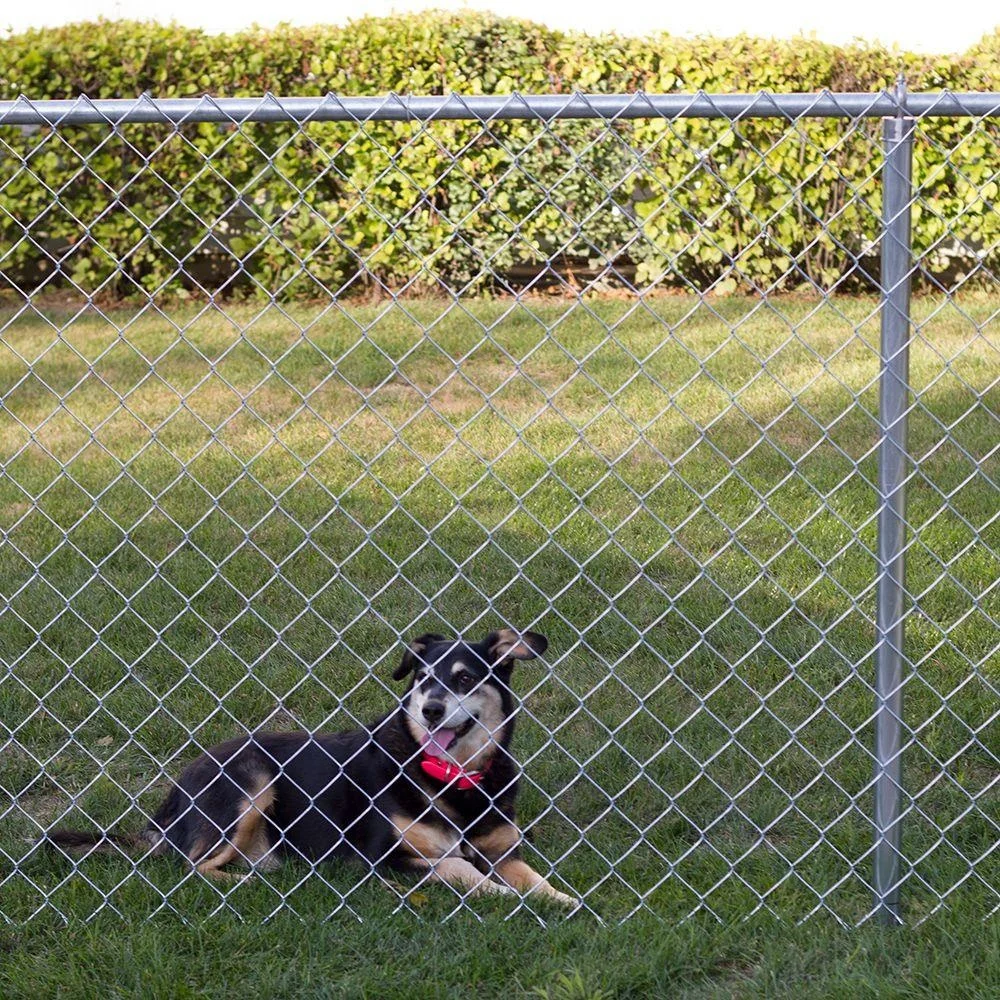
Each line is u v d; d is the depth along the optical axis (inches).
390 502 325.1
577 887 168.2
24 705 224.7
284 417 401.7
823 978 140.4
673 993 140.6
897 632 147.2
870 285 544.1
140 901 160.1
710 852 173.0
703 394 410.6
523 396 416.8
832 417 386.6
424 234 532.7
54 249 577.6
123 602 269.0
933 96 135.8
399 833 173.3
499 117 137.3
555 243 538.9
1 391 434.6
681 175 519.5
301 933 152.5
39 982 141.2
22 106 137.6
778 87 543.2
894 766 150.3
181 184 553.0
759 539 298.2
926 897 158.9
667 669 238.7
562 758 207.2
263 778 181.8
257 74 554.6
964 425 378.0
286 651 247.9
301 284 558.3
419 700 175.2
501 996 139.9
